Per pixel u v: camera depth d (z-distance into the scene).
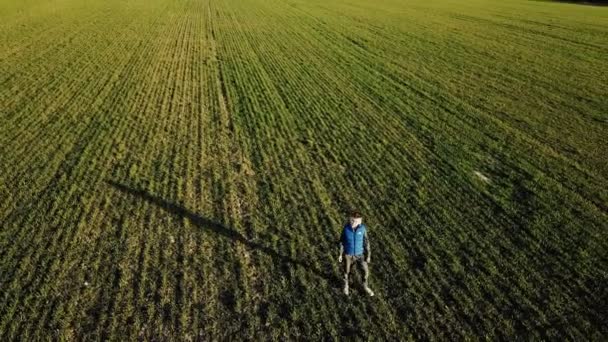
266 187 15.62
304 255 12.25
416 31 46.19
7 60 30.53
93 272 11.39
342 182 16.05
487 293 11.09
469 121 21.73
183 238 12.80
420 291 11.10
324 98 24.81
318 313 10.44
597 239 13.20
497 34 45.16
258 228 13.34
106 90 25.30
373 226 13.55
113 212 13.91
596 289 11.26
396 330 10.01
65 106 22.67
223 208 14.30
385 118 22.02
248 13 57.06
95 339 9.58
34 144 18.33
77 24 44.38
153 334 9.73
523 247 12.77
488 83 28.06
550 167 17.38
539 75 30.14
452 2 76.81
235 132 20.05
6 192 14.86
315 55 34.81
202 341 9.63
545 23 53.31
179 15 53.47
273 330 9.92
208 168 16.89
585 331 10.05
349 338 9.79
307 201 14.80
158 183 15.63
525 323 10.23
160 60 32.09
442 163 17.48
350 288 11.18
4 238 12.59
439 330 10.02
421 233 13.29
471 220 13.95
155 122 21.03
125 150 18.06
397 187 15.77
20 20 44.62
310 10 61.44
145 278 11.23
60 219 13.51
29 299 10.53
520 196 15.34
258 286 11.19
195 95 25.02
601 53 37.19
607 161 18.02
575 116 22.72
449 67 31.80
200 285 11.11
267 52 35.44
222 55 34.06
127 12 53.72
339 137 19.77
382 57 34.56
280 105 23.61
